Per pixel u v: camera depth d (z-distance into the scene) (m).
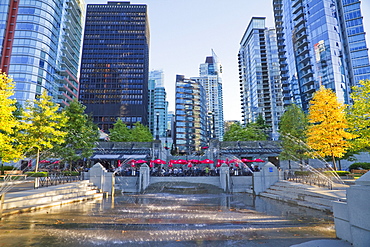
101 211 11.46
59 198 14.08
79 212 11.09
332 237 6.71
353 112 22.92
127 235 7.04
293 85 84.06
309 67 73.94
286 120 36.31
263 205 13.92
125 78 124.31
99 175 19.66
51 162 30.83
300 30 78.44
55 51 76.19
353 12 76.50
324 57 68.69
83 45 127.06
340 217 6.14
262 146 40.47
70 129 30.80
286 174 22.98
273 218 9.78
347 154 31.73
